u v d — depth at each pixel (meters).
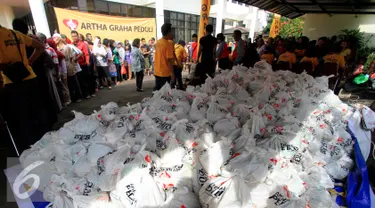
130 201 1.02
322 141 1.75
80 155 1.27
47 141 1.53
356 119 2.07
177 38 14.29
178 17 13.95
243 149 1.35
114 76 7.20
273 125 1.75
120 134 1.43
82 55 5.22
